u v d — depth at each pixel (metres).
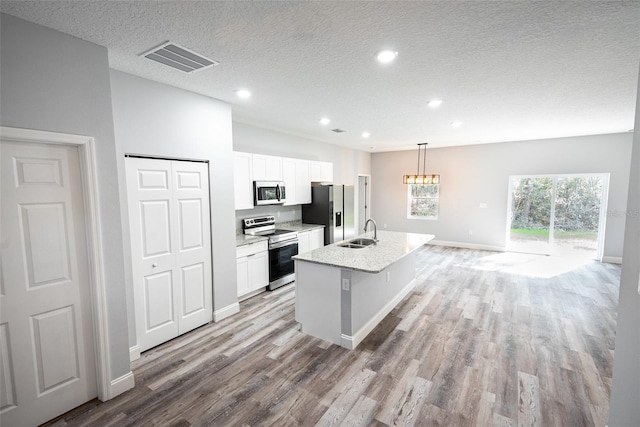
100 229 2.14
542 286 4.61
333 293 2.96
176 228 3.04
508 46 2.15
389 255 3.19
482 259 6.30
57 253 2.01
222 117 3.44
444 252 6.98
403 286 4.18
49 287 1.99
